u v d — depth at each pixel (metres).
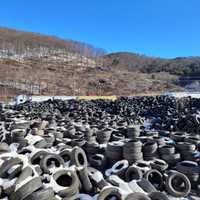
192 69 135.38
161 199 7.05
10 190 6.61
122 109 29.03
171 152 10.46
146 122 22.88
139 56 189.38
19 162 7.61
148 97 36.69
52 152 9.43
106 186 7.44
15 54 106.00
